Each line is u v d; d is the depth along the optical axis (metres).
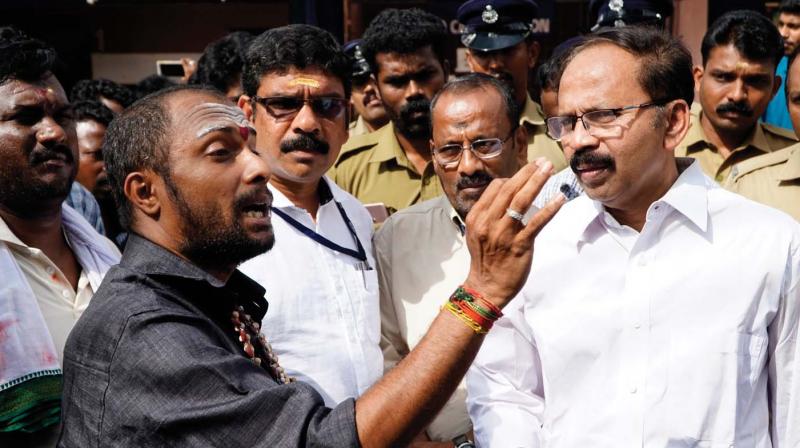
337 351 2.85
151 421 1.79
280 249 2.90
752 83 4.15
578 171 2.44
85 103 4.77
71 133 2.83
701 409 2.33
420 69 4.28
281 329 2.82
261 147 3.03
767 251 2.38
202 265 2.12
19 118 2.68
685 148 4.41
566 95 2.45
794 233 2.40
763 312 2.37
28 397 2.49
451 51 6.78
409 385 1.81
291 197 3.07
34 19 7.34
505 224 1.83
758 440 2.38
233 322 2.15
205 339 1.90
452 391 1.85
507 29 4.46
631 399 2.40
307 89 2.98
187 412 1.79
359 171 4.52
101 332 1.89
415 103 4.28
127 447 1.82
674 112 2.45
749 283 2.37
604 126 2.39
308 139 2.98
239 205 2.04
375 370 2.95
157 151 2.03
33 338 2.55
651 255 2.47
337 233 3.09
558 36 7.13
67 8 7.50
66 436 1.93
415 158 4.46
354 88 5.15
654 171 2.44
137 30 8.11
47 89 2.72
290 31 3.08
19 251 2.71
